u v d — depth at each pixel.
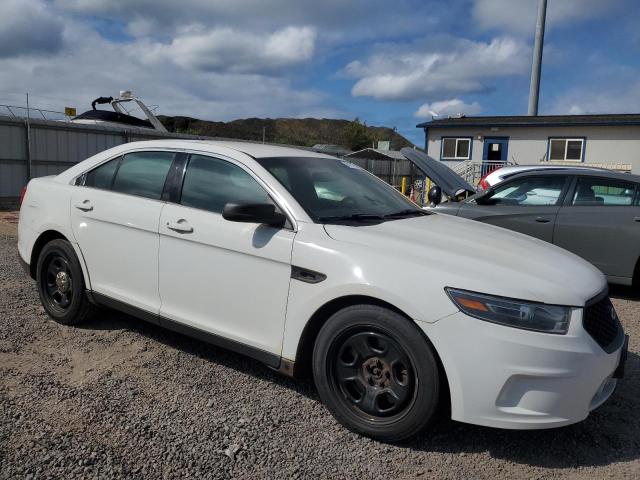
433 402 2.90
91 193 4.43
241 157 3.82
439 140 26.00
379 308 3.03
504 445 3.12
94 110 19.62
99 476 2.62
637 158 22.59
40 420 3.07
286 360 3.36
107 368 3.85
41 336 4.37
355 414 3.14
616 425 3.40
